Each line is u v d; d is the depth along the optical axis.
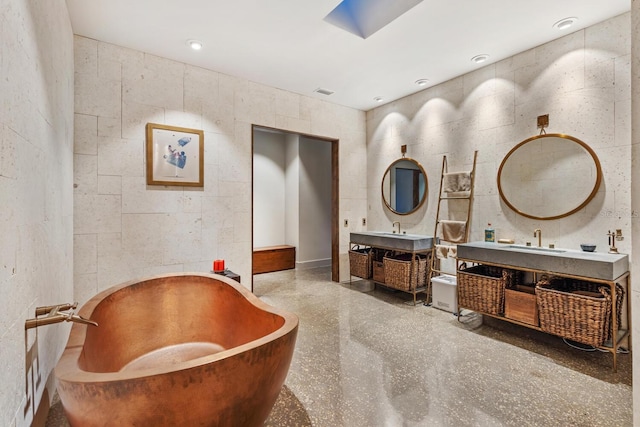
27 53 1.27
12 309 1.05
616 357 2.13
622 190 2.42
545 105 2.85
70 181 2.48
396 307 3.53
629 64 2.38
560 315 2.33
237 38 2.79
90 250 2.78
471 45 2.90
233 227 3.58
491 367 2.19
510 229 3.12
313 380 2.04
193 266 3.33
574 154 2.67
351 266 4.42
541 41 2.82
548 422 1.62
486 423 1.62
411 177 4.16
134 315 2.02
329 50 3.00
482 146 3.36
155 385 0.94
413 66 3.34
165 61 3.15
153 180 3.07
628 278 2.41
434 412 1.71
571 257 2.30
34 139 1.36
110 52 2.87
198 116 3.35
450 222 3.56
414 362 2.27
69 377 0.95
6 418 0.99
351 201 4.74
